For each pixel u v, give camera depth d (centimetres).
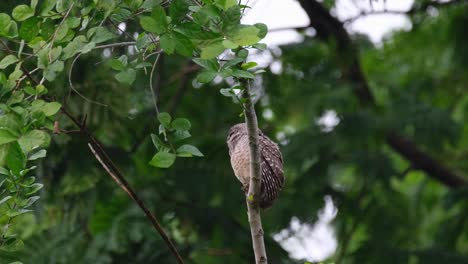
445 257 1609
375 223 1689
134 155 1321
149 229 1341
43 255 1277
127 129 1246
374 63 1998
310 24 1617
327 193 1617
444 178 1777
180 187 1440
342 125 1641
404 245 1730
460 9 1862
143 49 689
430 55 1998
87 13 675
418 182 2005
